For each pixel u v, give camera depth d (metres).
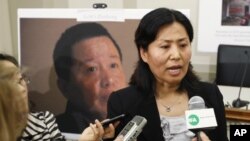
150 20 1.15
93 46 2.05
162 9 1.17
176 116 1.24
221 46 2.08
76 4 2.61
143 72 1.29
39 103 2.16
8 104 0.78
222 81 2.07
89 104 2.05
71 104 2.09
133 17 1.98
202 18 2.26
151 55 1.18
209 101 1.26
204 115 1.14
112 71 2.01
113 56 2.01
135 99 1.29
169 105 1.26
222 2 2.19
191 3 2.29
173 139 1.21
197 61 2.33
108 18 2.02
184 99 1.27
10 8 2.77
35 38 2.17
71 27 2.10
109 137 1.23
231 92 1.98
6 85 0.81
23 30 2.20
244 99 1.88
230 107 1.79
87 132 1.18
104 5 2.12
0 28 2.76
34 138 1.72
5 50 2.80
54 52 2.13
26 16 2.19
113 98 1.36
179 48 1.15
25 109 1.13
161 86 1.27
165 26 1.13
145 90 1.29
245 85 2.01
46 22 2.15
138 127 1.12
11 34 2.82
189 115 1.14
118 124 1.26
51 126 1.83
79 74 2.07
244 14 2.15
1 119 0.75
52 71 2.14
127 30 1.99
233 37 2.21
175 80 1.19
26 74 2.08
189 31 1.17
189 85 1.28
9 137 0.76
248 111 1.71
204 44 2.29
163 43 1.14
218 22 2.22
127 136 1.11
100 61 2.03
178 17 1.15
